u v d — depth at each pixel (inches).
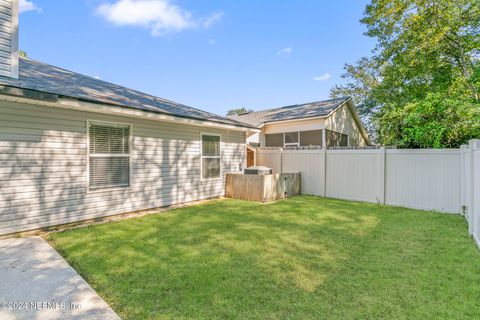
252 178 331.6
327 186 355.3
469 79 332.8
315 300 101.3
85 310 94.5
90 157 228.7
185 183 312.3
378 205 296.2
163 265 133.0
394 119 304.5
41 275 121.3
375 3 419.8
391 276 121.5
